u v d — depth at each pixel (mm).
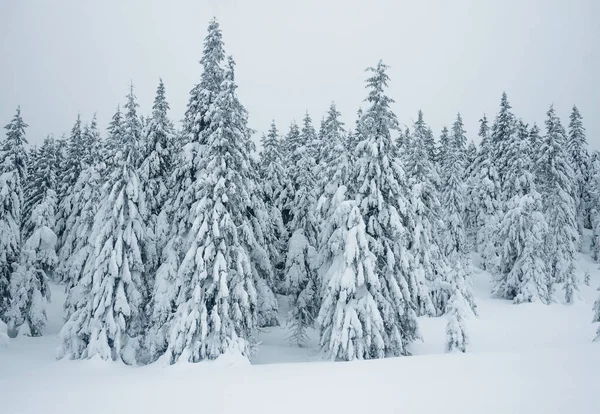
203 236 18203
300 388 11195
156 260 21688
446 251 38500
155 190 22891
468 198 47406
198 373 14898
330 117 28797
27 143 29969
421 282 29438
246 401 10250
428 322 28609
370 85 20656
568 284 34656
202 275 17578
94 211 24281
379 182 20172
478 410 8125
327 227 21938
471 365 12352
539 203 35625
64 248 35219
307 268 28109
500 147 46562
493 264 39062
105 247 18953
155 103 23312
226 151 19547
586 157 54094
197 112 21344
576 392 8703
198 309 17781
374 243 19531
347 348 18281
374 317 18438
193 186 19547
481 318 29703
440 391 9727
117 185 19609
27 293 27641
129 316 19125
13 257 27672
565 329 26734
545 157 42188
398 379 11359
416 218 29875
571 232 41938
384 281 19828
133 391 12016
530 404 8188
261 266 23141
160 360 17672
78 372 16656
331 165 26844
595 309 19984
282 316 33125
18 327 27234
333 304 20094
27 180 39938
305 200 29562
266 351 25125
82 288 19438
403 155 32812
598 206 49500
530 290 33188
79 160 40875
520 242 35156
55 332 29719
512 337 25531
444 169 42000
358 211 19172
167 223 21656
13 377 15453
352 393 10289
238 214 20094
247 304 18453
